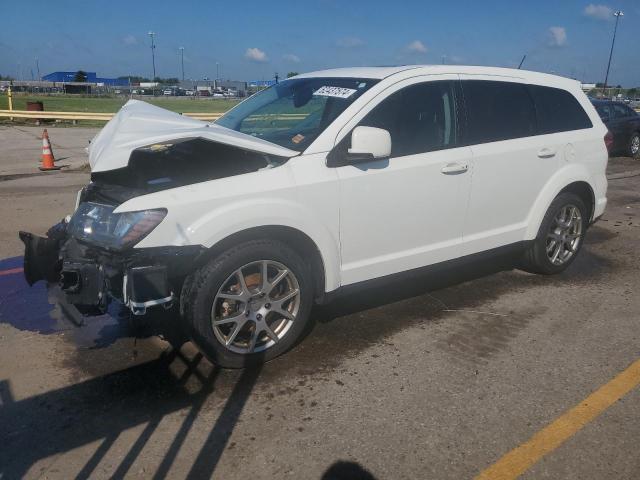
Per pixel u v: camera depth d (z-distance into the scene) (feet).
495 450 9.35
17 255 19.70
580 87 18.07
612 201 30.37
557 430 9.87
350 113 12.78
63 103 134.51
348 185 12.41
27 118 82.02
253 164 12.52
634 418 10.23
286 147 12.62
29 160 44.34
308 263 12.60
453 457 9.18
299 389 11.14
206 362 12.21
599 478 8.72
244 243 11.35
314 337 13.38
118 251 10.66
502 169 15.14
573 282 17.31
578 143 17.16
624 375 11.73
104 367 11.96
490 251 15.65
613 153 48.60
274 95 15.78
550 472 8.84
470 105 14.75
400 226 13.47
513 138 15.57
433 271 14.55
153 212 10.59
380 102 13.16
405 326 14.01
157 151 13.52
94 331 13.60
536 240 16.98
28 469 8.84
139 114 13.29
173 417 10.21
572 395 10.97
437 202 13.96
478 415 10.30
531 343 13.16
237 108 16.49
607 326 14.12
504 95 15.61
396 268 13.73
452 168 13.98
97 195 12.35
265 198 11.42
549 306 15.37
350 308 15.06
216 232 10.89
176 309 11.96
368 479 8.69
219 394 10.97
